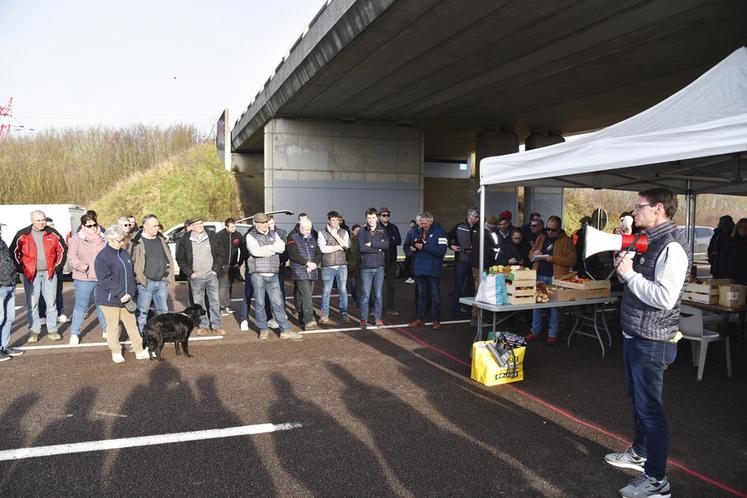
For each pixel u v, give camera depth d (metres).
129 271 5.55
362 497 2.91
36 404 4.33
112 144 27.12
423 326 7.45
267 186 15.02
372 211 7.19
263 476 3.14
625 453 3.29
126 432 3.77
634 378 2.89
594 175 6.60
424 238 7.25
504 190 17.73
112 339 5.52
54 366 5.45
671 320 2.79
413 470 3.23
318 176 15.29
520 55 10.03
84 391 4.65
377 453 3.46
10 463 3.30
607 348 6.27
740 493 2.98
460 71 11.05
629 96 13.49
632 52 9.84
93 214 6.43
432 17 8.17
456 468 3.26
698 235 18.08
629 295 2.93
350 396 4.55
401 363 5.57
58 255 6.99
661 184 7.55
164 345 6.24
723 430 3.86
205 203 23.08
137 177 24.72
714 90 3.80
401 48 9.59
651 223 2.85
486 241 7.61
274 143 14.98
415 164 16.31
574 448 3.54
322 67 10.66
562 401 4.44
